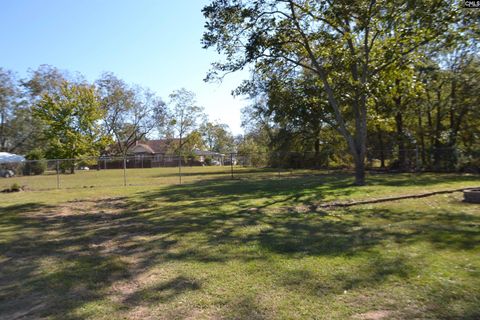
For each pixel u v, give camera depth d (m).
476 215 9.18
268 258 6.04
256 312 4.04
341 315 3.90
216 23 16.92
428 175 22.62
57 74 61.31
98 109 46.78
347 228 8.23
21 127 60.22
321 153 35.62
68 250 7.08
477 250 6.04
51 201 15.16
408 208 10.54
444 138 26.41
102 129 49.72
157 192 17.59
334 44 18.36
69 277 5.45
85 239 8.02
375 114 22.11
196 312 4.09
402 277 4.91
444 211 9.88
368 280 4.85
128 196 16.30
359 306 4.09
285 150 36.94
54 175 37.31
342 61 17.89
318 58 19.95
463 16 15.38
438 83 26.45
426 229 7.76
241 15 16.52
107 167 66.75
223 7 16.50
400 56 16.84
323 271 5.29
